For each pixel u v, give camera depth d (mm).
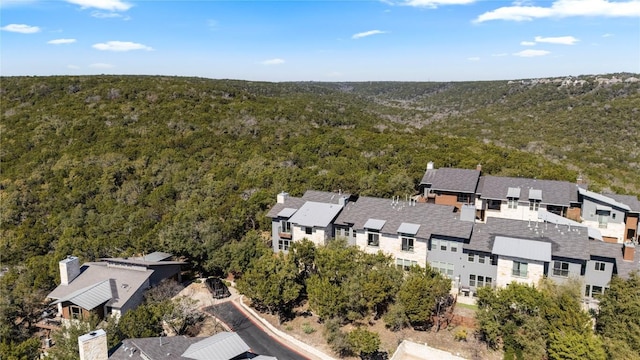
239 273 48219
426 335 35531
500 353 32844
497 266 39719
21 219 68875
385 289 36844
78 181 74938
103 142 86938
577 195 53531
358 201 50719
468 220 43875
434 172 61656
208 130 95812
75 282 43031
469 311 38000
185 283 48938
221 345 27500
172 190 72500
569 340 28812
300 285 40625
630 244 37969
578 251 37938
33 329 41594
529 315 32312
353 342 32688
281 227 50719
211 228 52094
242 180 74688
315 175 73000
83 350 25078
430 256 43344
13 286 46781
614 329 31062
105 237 56344
